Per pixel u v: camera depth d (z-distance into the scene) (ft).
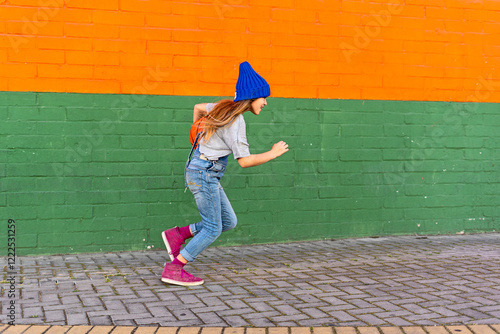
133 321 10.96
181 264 13.92
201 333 10.30
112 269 15.74
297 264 16.55
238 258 17.46
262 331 10.45
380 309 11.92
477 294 13.14
